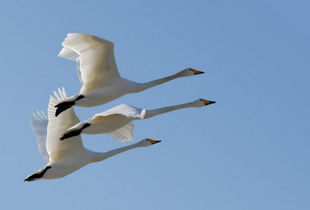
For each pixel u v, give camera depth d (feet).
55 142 96.43
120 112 87.51
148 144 99.71
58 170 96.07
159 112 96.58
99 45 92.27
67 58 93.71
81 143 96.94
